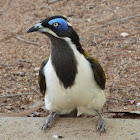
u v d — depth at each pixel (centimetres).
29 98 1462
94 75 1005
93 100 1039
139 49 1781
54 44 972
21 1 2511
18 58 1819
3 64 1756
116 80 1546
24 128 1056
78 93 1001
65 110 1106
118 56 1738
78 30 2033
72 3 2389
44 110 1377
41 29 965
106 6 2284
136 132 1009
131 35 1925
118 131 1022
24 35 2064
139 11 2159
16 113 1325
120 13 2166
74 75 974
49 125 1056
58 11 2298
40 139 984
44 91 1084
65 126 1071
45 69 1018
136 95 1430
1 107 1386
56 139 979
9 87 1551
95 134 1009
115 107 1355
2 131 1034
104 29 2022
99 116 1084
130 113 1280
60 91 1002
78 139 978
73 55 966
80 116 1244
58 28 949
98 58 1738
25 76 1650
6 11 2392
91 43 1888
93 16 2186
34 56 1833
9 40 2017
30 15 2295
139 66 1630
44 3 2442
